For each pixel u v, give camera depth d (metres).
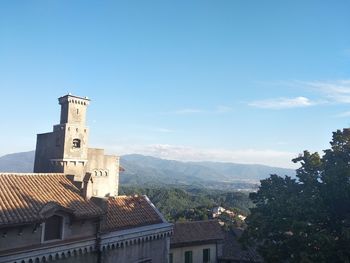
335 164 29.14
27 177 25.98
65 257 23.00
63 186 26.89
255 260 46.31
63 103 38.84
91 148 46.38
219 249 47.16
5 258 19.78
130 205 30.75
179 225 46.25
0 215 20.42
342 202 27.77
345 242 25.25
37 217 21.44
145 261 28.36
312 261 24.33
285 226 27.77
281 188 31.41
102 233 25.30
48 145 38.69
